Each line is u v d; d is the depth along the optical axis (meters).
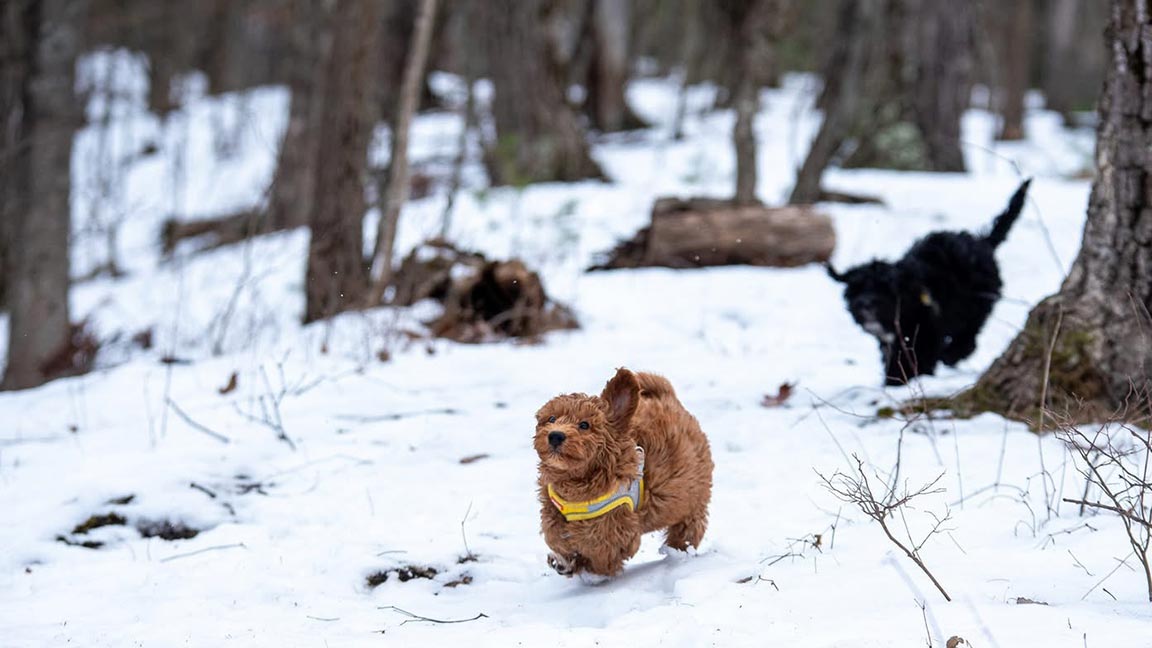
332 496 8.00
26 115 15.65
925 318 10.70
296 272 19.06
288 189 25.31
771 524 6.88
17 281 15.59
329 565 6.78
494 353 12.36
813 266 16.33
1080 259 8.70
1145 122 8.23
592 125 35.00
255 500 7.95
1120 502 6.20
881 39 26.44
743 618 5.16
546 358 12.06
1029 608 4.96
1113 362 8.41
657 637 5.04
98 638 5.62
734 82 18.72
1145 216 8.28
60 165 15.66
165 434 9.52
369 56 14.68
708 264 16.47
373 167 23.56
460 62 41.53
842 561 5.94
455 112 36.62
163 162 35.78
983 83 51.22
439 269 14.02
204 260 21.64
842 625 4.93
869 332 10.60
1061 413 8.03
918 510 6.75
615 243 17.61
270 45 53.28
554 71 25.58
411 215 20.03
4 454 9.21
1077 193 21.12
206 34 48.81
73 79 15.77
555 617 5.82
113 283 21.84
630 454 5.82
